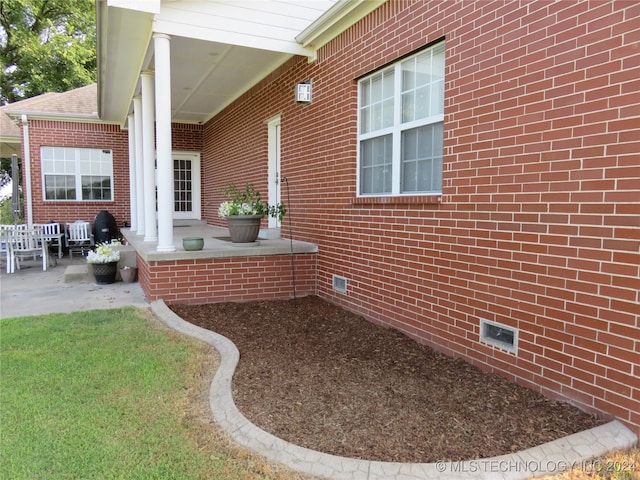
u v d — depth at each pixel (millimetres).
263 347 4137
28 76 19016
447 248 3910
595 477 2191
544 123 2992
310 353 4004
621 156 2535
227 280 5832
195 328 4531
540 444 2471
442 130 4070
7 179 21312
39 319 4910
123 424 2682
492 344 3484
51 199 11617
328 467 2229
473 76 3576
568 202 2848
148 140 6891
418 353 4012
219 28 5688
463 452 2406
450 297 3898
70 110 11781
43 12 18594
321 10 6191
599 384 2707
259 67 7426
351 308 5453
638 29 2439
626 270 2533
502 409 2898
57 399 2986
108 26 5398
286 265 6152
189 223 12070
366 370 3609
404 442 2518
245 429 2609
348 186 5434
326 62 5852
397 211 4570
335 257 5789
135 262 7574
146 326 4680
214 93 9141
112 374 3408
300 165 6656
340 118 5562
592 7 2676
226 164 10297
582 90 2742
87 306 5613
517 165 3201
